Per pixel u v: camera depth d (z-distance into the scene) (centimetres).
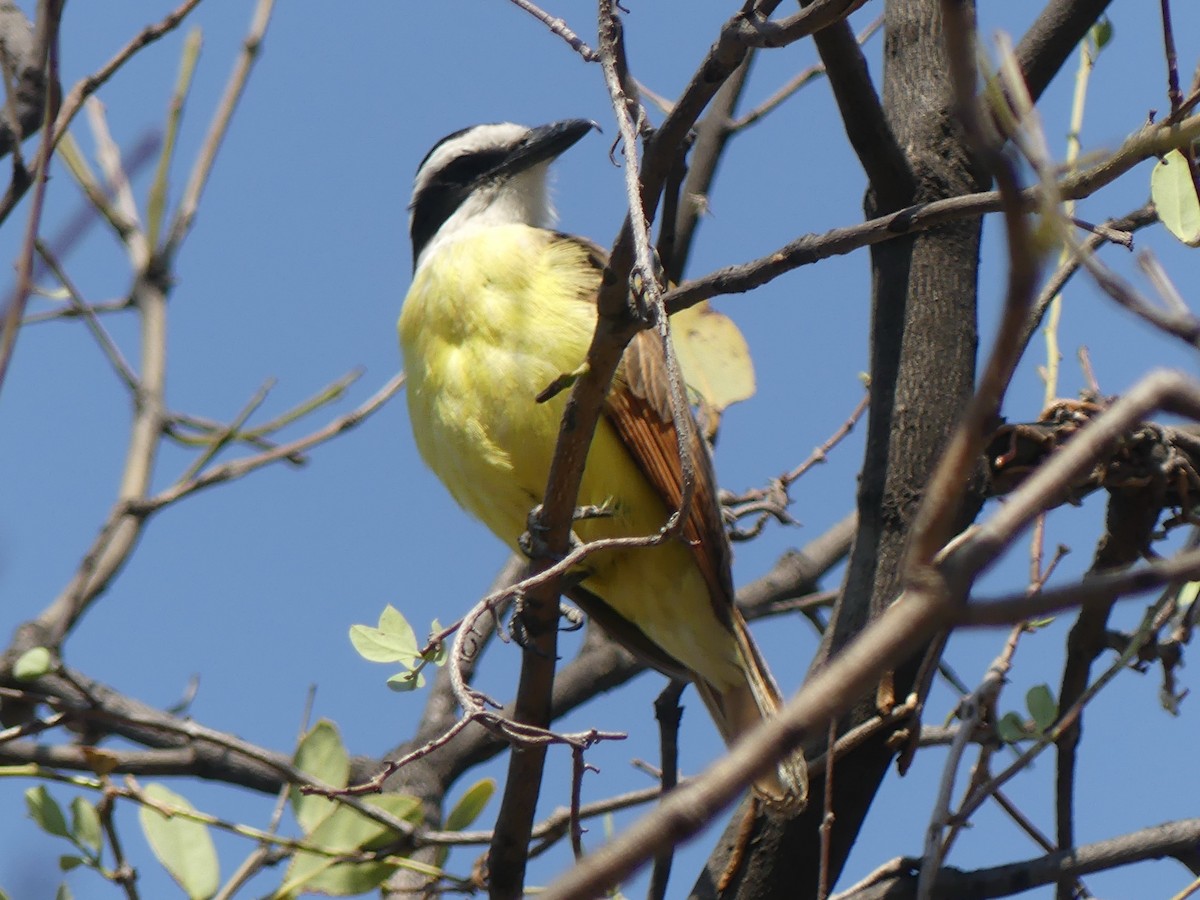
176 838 852
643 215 601
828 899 809
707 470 941
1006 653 782
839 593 869
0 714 1009
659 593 947
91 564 982
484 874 845
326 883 831
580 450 721
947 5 264
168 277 1165
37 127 951
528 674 762
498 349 935
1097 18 962
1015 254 263
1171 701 810
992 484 855
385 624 830
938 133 920
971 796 780
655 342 948
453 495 989
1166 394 260
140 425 1116
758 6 611
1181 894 763
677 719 918
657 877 845
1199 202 710
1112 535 850
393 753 1138
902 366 889
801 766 795
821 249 653
